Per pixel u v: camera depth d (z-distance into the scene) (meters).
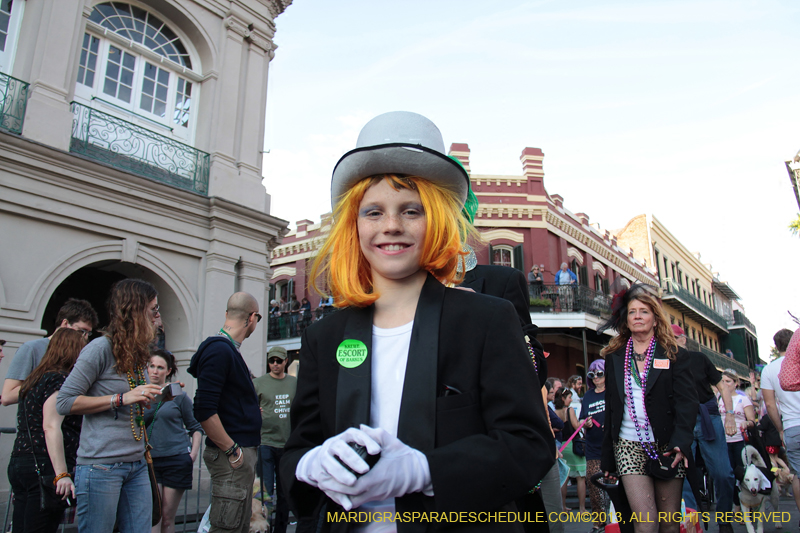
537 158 19.14
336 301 1.38
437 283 1.31
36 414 3.10
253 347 9.16
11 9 7.47
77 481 2.67
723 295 39.66
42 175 7.07
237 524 3.13
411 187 1.33
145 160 8.41
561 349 18.41
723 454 4.88
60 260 7.14
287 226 9.96
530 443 1.10
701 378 4.95
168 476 4.24
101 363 2.78
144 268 8.29
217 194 9.07
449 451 1.06
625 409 3.08
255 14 10.45
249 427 3.29
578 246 20.34
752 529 5.02
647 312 3.17
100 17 8.62
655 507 2.97
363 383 1.22
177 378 8.14
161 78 9.24
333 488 1.03
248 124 9.95
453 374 1.18
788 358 3.57
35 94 7.21
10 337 6.51
